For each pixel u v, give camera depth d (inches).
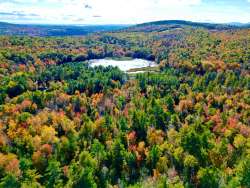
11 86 6013.8
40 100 5393.7
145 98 5689.0
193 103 5438.0
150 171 3503.9
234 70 7032.5
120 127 4441.4
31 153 3836.1
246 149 3609.7
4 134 4151.1
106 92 5930.1
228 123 4584.2
